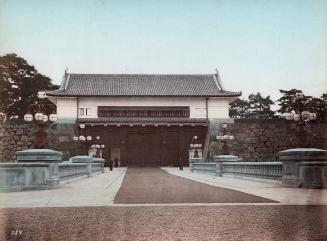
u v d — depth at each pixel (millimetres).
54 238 5773
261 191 12227
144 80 58469
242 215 7430
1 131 45781
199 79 59062
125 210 8172
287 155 13633
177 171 37062
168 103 55750
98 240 5652
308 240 5566
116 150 53062
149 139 53625
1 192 12242
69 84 56531
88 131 52312
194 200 10047
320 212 7648
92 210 8188
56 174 14453
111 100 55188
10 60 49188
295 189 12461
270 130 50031
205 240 5621
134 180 20938
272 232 6008
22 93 50719
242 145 49594
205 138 53406
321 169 12742
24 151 13258
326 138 33781
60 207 8648
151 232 6094
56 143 48906
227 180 19984
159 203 9383
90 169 26188
